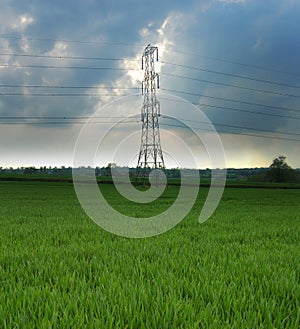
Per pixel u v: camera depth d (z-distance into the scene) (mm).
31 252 6621
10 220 13250
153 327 3115
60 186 49875
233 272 5027
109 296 3840
